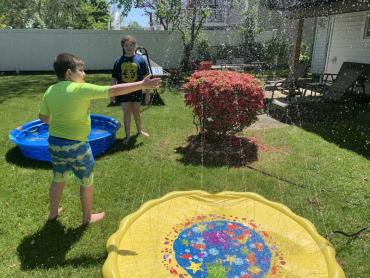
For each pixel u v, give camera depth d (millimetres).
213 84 4703
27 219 3188
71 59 2756
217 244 2645
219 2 14383
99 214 3238
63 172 2934
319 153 4805
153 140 5297
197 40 14125
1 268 2564
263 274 2355
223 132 5059
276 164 4422
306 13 9508
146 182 3930
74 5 20156
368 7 7457
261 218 2965
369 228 3055
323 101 7840
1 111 7270
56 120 2730
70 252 2752
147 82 2570
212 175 4102
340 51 9992
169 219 2936
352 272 2559
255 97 4793
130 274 2326
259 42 15469
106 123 5762
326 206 3441
